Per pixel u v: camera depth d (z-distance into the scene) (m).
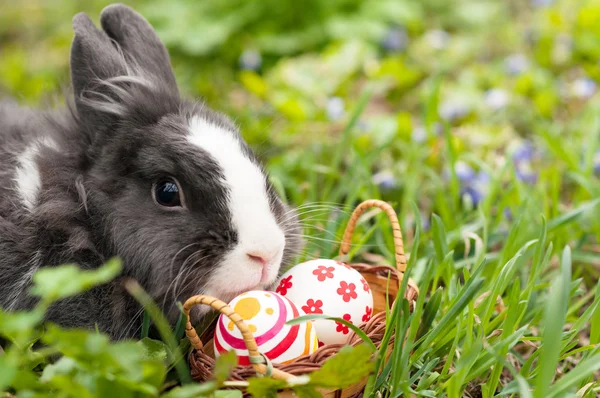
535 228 0.73
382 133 0.88
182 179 0.63
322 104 0.99
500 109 0.96
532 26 1.20
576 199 0.79
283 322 0.60
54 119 0.69
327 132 0.92
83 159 0.65
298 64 1.07
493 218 0.80
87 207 0.63
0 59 1.26
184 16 1.22
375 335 0.60
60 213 0.63
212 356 0.63
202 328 0.63
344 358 0.54
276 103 0.94
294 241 0.67
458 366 0.57
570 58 1.09
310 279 0.64
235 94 1.03
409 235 0.78
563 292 0.55
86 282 0.51
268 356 0.59
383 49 1.21
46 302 0.52
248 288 0.62
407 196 0.78
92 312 0.63
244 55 1.12
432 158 0.85
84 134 0.66
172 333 0.63
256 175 0.64
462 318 0.60
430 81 1.05
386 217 0.76
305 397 0.56
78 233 0.63
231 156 0.64
